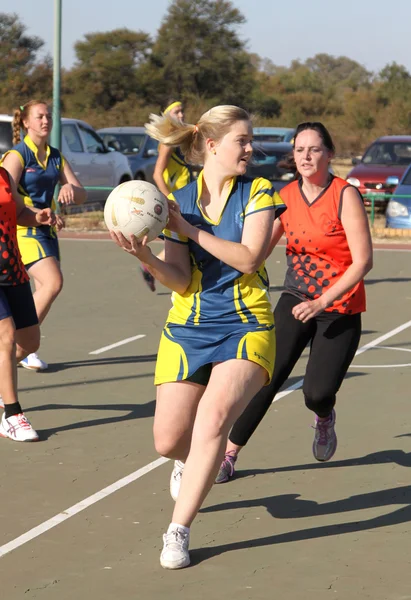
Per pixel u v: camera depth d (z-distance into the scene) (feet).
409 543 30.81
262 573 28.53
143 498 35.09
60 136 133.90
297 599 26.78
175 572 28.63
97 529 32.07
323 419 37.42
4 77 327.88
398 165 152.56
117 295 83.25
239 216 28.94
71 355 59.62
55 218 42.29
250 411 35.83
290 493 35.47
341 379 35.53
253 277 29.48
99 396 49.78
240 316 29.04
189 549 30.35
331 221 34.88
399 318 73.15
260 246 28.50
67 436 42.75
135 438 42.55
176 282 29.01
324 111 449.89
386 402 48.78
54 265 50.93
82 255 110.32
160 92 399.03
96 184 142.10
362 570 28.73
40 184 50.65
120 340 64.28
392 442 41.86
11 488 36.06
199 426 28.02
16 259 41.24
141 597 26.94
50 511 33.76
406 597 26.91
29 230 50.85
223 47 407.64
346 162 288.92
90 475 37.60
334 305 35.14
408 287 88.33
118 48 402.93
